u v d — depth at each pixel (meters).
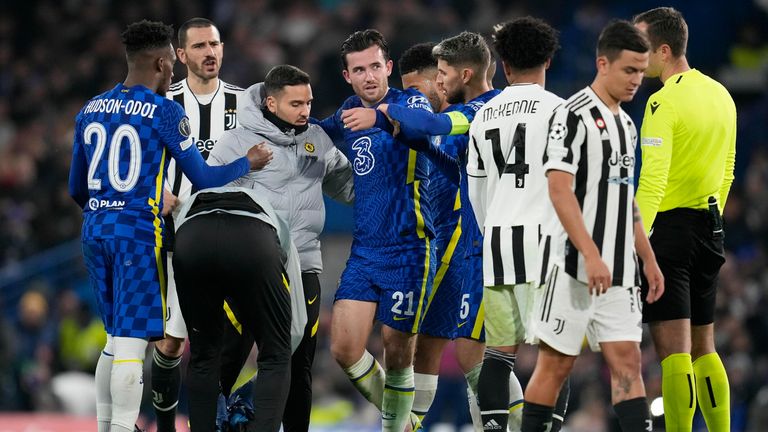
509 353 23.11
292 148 24.73
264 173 24.56
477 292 24.67
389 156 25.31
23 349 54.66
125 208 22.86
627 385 20.86
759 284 53.69
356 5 72.19
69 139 66.38
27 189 63.91
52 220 62.81
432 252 25.67
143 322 22.70
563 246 21.06
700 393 24.80
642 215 22.58
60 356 53.62
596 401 45.69
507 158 22.62
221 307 22.69
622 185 20.86
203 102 26.88
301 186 24.86
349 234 61.78
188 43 26.59
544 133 21.58
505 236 22.50
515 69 23.02
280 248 22.89
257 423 22.09
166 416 25.88
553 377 21.27
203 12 75.00
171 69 23.81
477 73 24.84
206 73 26.67
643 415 20.64
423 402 27.34
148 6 74.69
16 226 62.09
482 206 23.50
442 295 26.55
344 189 26.61
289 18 74.31
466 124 23.78
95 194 23.12
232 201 22.50
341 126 25.94
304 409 24.91
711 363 24.70
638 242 21.22
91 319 54.69
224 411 25.16
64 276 60.97
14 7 76.06
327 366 51.88
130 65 23.47
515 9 73.50
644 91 67.12
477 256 24.67
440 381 48.75
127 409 22.58
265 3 75.12
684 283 23.72
